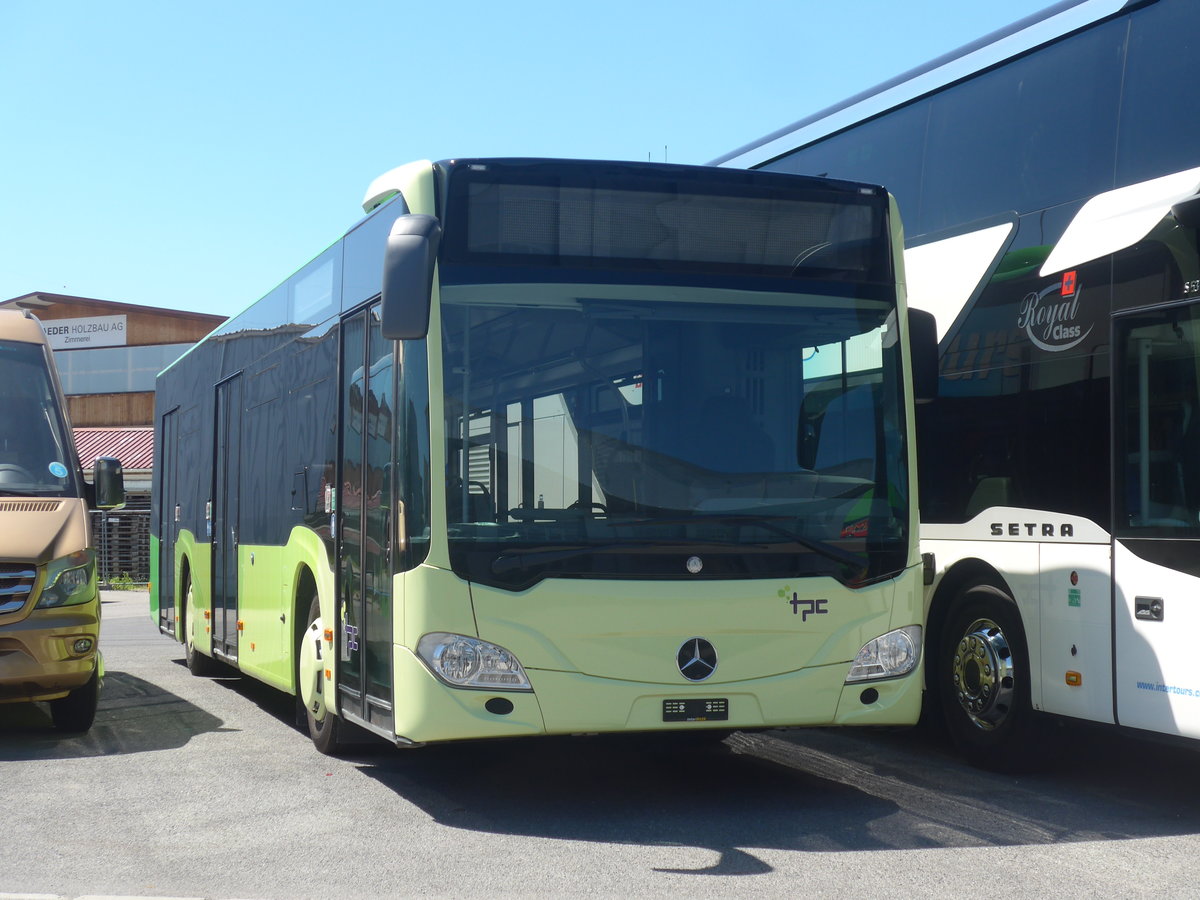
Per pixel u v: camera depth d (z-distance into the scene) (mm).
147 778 7996
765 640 6797
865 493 7137
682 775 8078
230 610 11367
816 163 9945
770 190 7320
